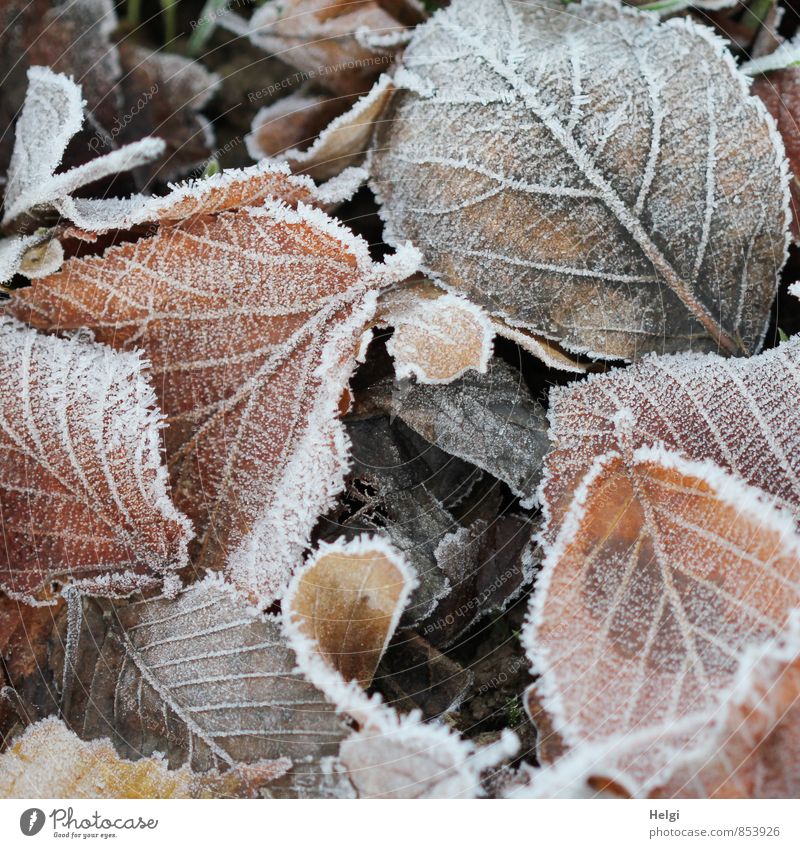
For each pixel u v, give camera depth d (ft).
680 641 0.98
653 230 1.04
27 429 1.01
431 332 1.02
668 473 1.00
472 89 1.04
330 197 1.05
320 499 1.01
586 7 1.06
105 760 1.00
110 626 1.02
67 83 1.06
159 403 1.03
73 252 1.03
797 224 1.06
